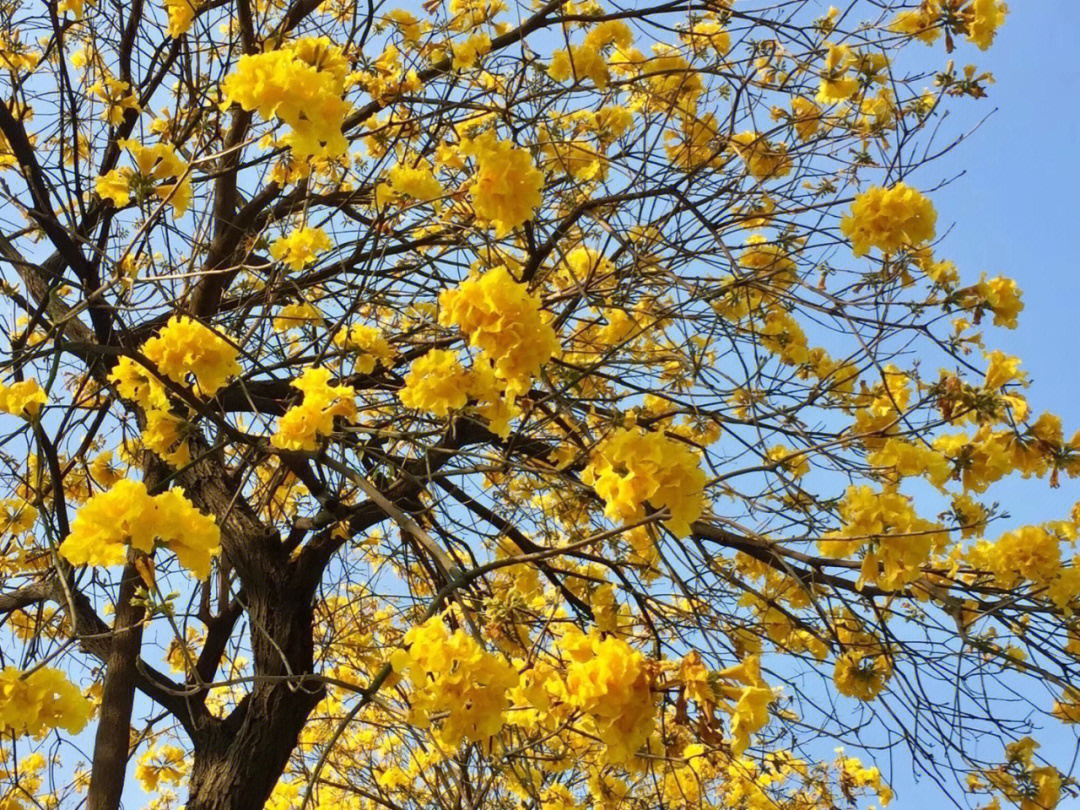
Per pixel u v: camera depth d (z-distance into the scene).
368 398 4.20
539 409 3.99
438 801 3.56
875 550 2.46
